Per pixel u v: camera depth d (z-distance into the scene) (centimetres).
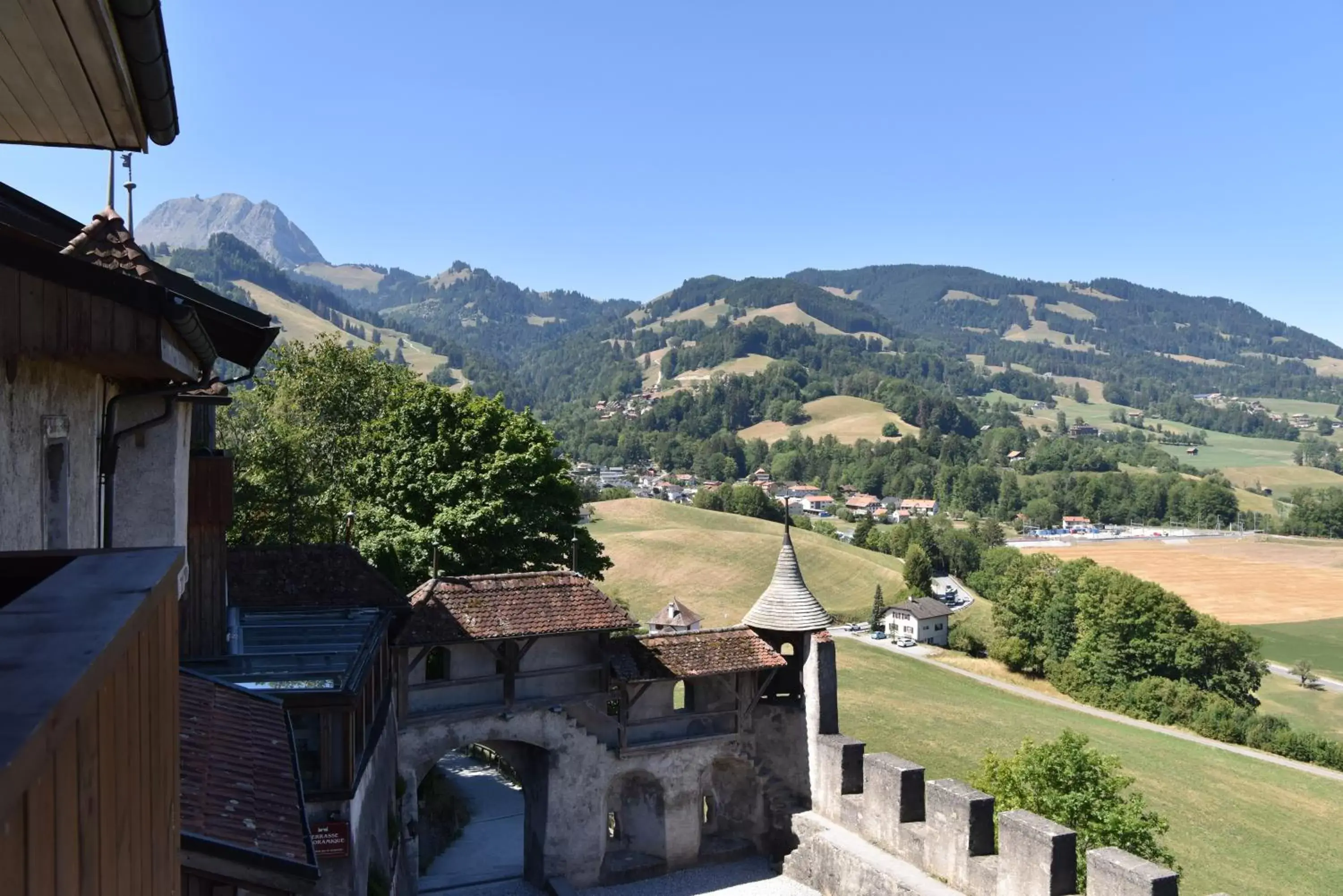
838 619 12500
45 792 300
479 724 3030
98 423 1391
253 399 5278
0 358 934
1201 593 15962
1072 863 2642
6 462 1006
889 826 3123
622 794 3419
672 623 9769
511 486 4284
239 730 1240
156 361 1180
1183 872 4709
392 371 5853
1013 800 3634
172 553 522
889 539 17800
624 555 13512
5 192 1420
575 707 3172
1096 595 9600
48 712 296
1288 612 14788
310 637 2388
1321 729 9081
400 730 2933
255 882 921
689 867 3359
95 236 1531
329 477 5028
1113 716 8619
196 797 998
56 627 381
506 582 3172
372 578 2842
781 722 3503
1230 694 9138
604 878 3222
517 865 3338
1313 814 5894
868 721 6606
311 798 1977
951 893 2858
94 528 1376
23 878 282
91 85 769
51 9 637
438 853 3431
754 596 12425
